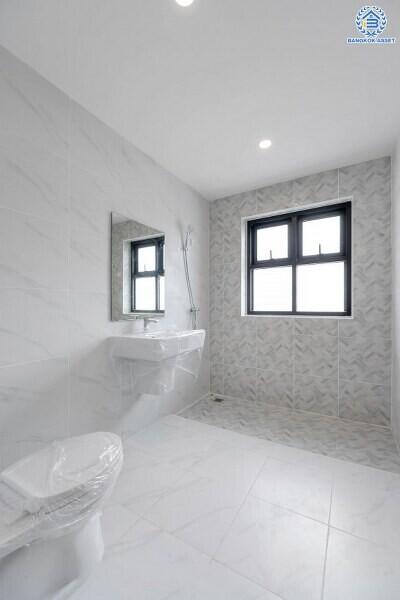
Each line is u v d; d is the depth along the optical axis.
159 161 2.38
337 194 2.52
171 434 2.17
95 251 1.81
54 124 1.55
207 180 2.74
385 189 2.32
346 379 2.48
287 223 2.92
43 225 1.50
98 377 1.83
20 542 0.81
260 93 1.63
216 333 3.17
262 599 0.95
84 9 1.15
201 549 1.13
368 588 0.98
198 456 1.85
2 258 1.32
